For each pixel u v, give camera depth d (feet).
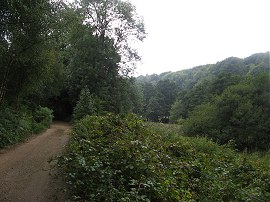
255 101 117.60
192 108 202.49
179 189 20.84
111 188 17.15
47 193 20.36
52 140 46.88
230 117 116.47
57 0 38.75
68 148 30.30
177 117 217.77
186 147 39.88
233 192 23.71
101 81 107.14
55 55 65.00
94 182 18.30
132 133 33.04
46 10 36.63
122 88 111.55
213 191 23.62
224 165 35.12
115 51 109.70
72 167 20.18
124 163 20.88
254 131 109.29
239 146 112.68
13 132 42.34
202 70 385.09
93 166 18.75
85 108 72.59
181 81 392.68
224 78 179.32
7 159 30.32
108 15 109.81
